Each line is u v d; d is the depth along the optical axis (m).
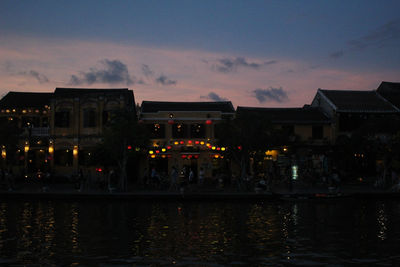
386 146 37.59
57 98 44.12
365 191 34.09
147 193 32.19
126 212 26.17
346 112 45.81
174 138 43.88
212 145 43.41
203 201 31.22
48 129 44.62
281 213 25.86
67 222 22.52
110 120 36.59
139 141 34.91
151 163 43.72
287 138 37.62
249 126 35.44
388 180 39.41
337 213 25.88
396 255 16.00
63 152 43.88
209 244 17.64
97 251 16.47
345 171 43.50
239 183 35.94
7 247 17.02
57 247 17.05
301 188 37.38
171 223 22.33
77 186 35.81
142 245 17.42
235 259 15.42
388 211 26.70
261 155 37.16
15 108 45.47
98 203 30.23
